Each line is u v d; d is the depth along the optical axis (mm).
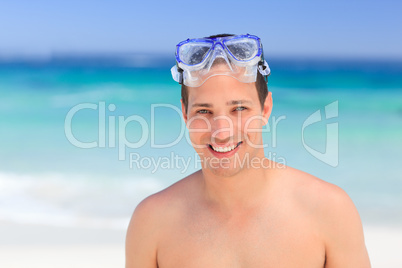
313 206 1957
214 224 1977
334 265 1970
